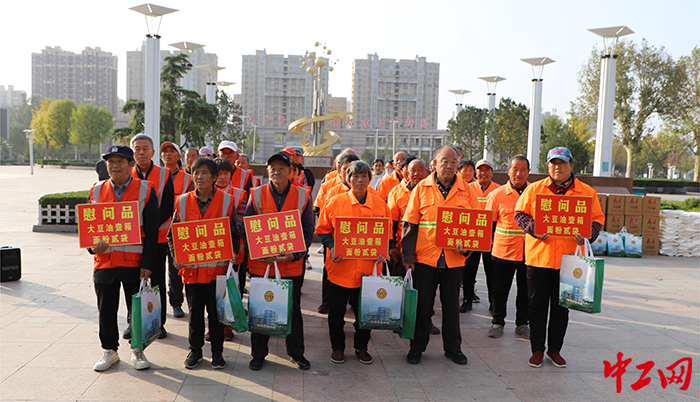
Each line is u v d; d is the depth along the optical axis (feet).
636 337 15.43
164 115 80.23
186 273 11.96
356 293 13.23
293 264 12.30
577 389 11.59
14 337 13.73
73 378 11.30
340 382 11.61
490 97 115.85
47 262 23.31
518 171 15.70
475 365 12.97
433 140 271.90
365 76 319.47
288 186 12.52
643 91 104.01
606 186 41.01
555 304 12.97
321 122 88.17
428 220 12.94
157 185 14.19
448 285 13.08
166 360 12.59
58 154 272.10
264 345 12.26
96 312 16.02
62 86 361.30
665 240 31.17
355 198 12.79
